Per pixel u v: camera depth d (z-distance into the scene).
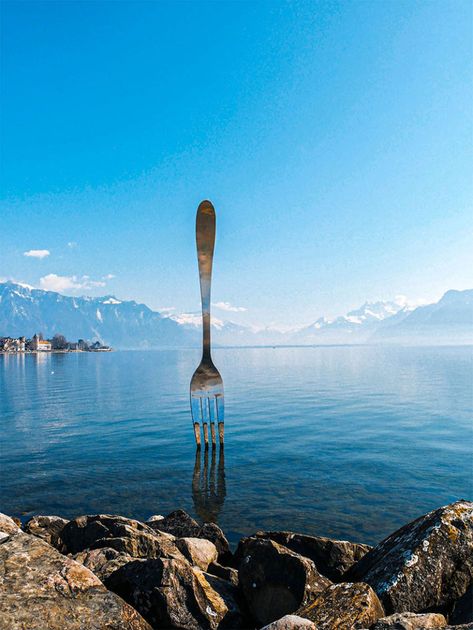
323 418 31.39
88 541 8.38
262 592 5.92
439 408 35.19
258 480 17.14
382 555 6.34
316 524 12.76
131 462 20.17
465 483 16.19
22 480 17.48
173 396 46.97
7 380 74.19
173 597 5.38
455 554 5.90
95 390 54.91
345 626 4.64
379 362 119.25
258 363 127.69
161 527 10.20
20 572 4.80
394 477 17.05
